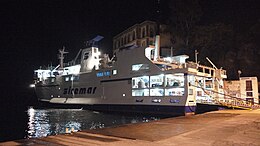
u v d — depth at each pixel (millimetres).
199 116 18891
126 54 39719
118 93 40344
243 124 13320
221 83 40625
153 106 34594
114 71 41781
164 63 36594
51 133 25156
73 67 58562
